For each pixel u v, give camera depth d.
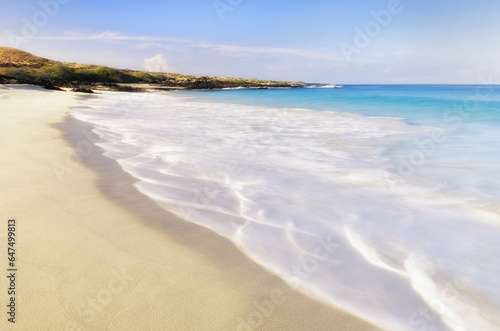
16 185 4.76
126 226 3.72
